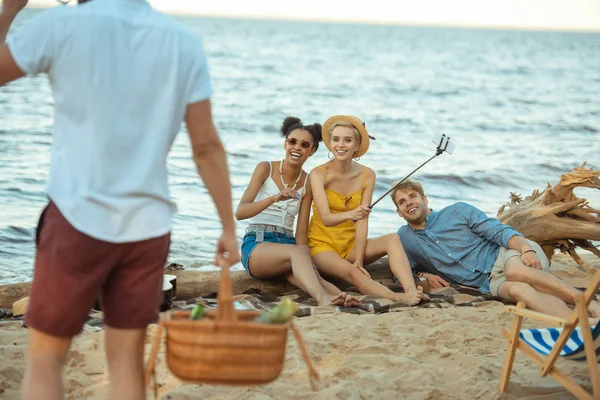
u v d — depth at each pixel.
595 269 7.07
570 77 36.25
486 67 41.38
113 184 2.54
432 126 19.31
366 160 13.77
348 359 4.26
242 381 2.63
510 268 5.60
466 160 13.98
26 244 8.11
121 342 2.69
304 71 33.81
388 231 8.99
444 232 6.11
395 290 6.02
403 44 66.81
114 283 2.66
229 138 16.11
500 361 4.32
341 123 6.20
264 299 5.84
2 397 3.62
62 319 2.55
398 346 4.55
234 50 44.94
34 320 2.57
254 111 20.98
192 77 2.63
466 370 4.14
